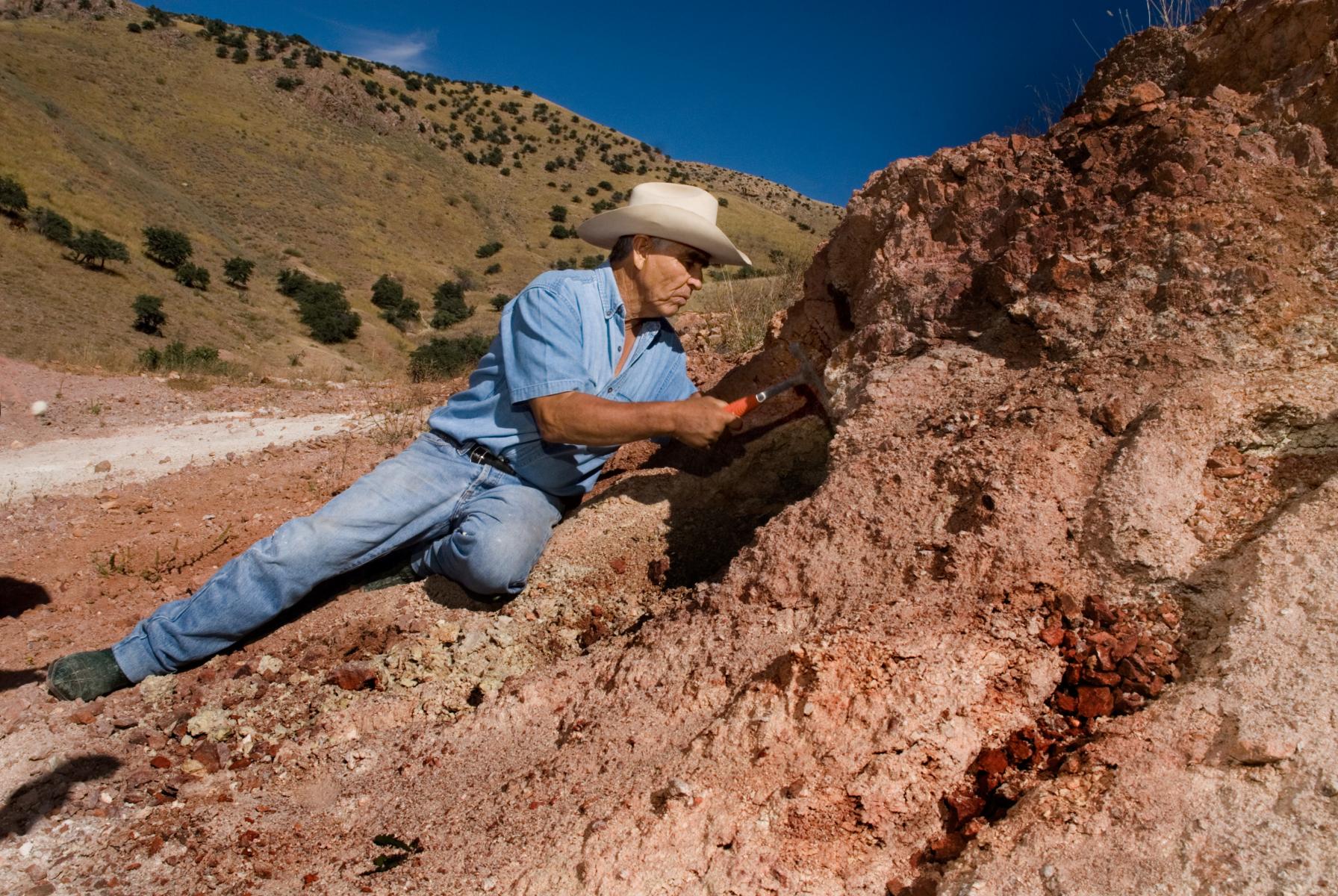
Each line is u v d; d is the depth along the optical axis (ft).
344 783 7.45
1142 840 4.36
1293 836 4.09
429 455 9.93
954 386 7.91
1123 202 7.91
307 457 20.49
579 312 9.31
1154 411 6.54
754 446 11.16
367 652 9.39
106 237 161.07
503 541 9.31
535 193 373.20
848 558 6.91
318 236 262.88
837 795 5.27
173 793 7.27
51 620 11.67
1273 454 6.38
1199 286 7.15
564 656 8.72
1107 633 5.74
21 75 264.31
